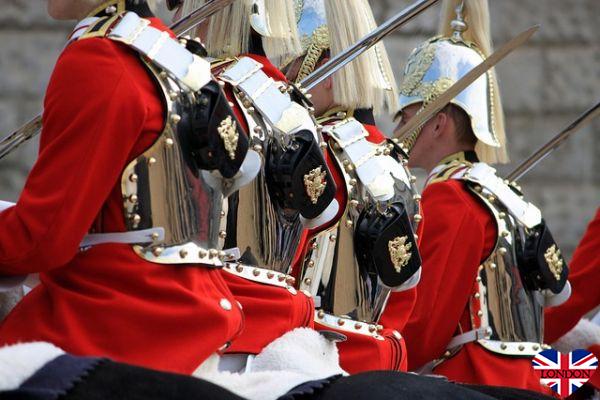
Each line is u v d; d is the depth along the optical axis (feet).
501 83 78.89
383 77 39.04
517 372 42.42
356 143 36.24
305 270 34.76
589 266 49.55
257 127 30.96
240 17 33.60
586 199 78.95
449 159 44.88
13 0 73.31
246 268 30.94
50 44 73.56
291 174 30.96
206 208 28.50
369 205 35.68
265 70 33.30
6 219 27.14
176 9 36.09
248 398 25.49
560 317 49.44
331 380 25.96
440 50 45.37
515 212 42.91
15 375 22.57
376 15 75.66
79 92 27.32
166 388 22.99
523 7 79.10
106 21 28.25
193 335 27.35
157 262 27.53
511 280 42.75
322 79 36.68
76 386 22.57
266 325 30.66
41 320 27.30
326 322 35.01
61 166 27.04
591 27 79.30
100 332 26.99
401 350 36.70
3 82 73.10
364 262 35.60
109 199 27.48
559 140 49.65
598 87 79.15
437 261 41.60
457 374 42.22
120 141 27.14
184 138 27.89
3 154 32.50
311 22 38.34
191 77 27.99
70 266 27.68
